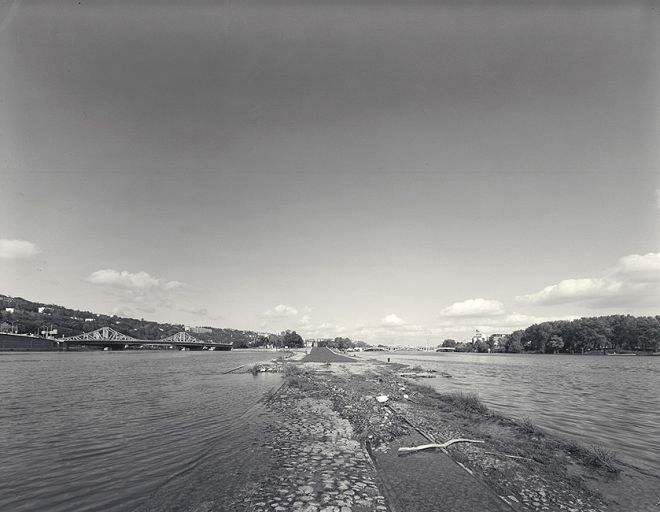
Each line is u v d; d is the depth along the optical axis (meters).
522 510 11.87
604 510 12.02
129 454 17.73
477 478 14.32
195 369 82.81
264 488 13.25
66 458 17.22
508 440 19.61
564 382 60.69
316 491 12.94
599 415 29.72
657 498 12.95
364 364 95.06
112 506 12.19
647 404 36.78
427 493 12.90
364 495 12.64
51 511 11.95
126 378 60.12
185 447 18.80
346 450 17.70
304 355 154.62
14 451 18.34
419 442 19.03
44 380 57.28
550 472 15.09
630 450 19.33
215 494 12.84
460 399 31.09
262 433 21.23
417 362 127.25
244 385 47.97
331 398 33.62
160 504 12.20
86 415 27.62
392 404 29.89
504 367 104.62
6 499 12.84
